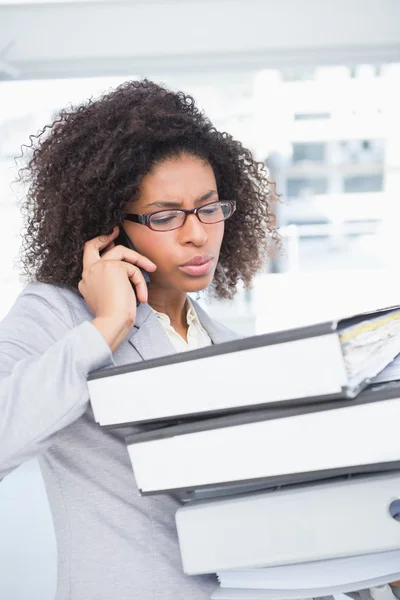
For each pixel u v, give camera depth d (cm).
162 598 61
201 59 348
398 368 57
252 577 54
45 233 77
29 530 275
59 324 67
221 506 51
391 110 390
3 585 222
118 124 74
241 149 93
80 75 359
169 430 50
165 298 78
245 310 392
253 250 99
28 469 358
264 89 389
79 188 73
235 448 49
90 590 62
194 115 81
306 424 47
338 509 49
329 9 340
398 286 403
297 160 399
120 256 66
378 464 47
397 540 49
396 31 340
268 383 47
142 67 354
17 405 54
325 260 403
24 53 340
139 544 63
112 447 65
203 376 49
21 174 87
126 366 52
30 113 373
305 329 46
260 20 341
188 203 71
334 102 391
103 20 339
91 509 64
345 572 53
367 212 404
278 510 50
